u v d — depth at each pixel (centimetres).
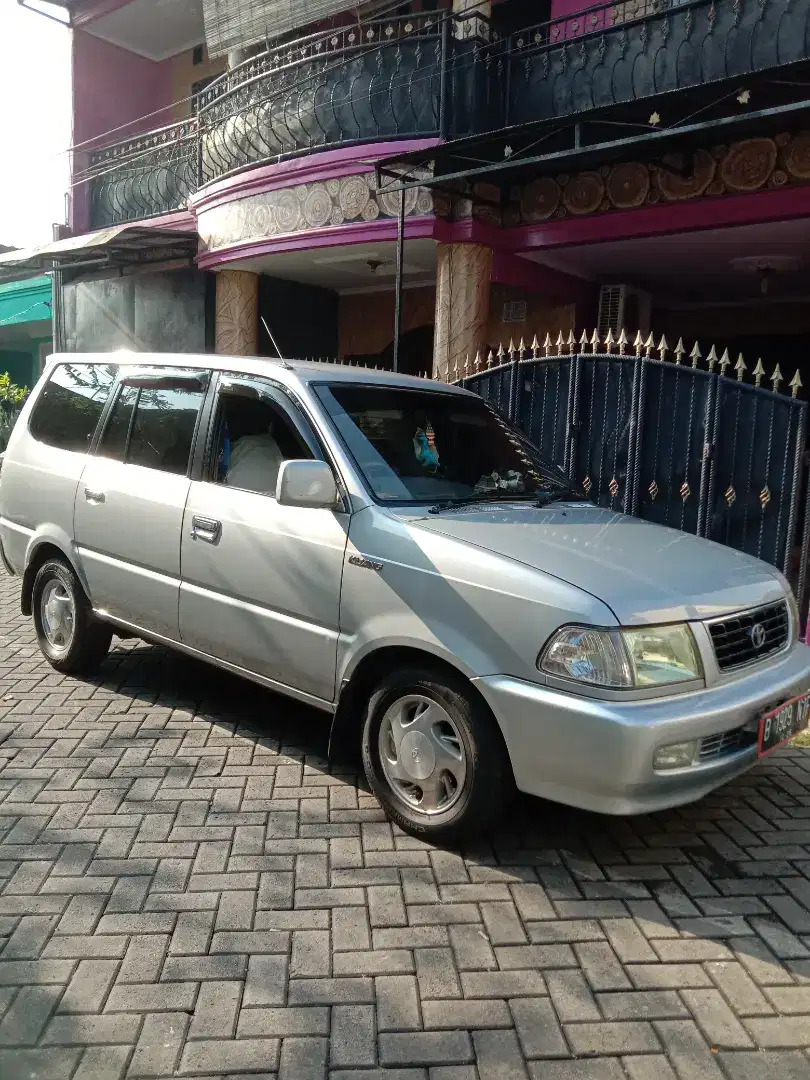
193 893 311
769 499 620
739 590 356
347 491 379
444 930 295
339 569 370
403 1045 242
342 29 962
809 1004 264
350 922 297
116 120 1609
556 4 1043
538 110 907
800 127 764
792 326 1361
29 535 545
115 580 483
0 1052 235
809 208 773
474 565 333
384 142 953
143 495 462
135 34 1566
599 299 1192
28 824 356
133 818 364
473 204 938
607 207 897
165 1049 238
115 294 1409
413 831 353
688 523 660
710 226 839
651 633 313
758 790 415
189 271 1273
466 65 899
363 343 1384
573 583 318
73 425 534
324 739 455
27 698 502
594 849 354
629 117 738
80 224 1566
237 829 358
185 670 561
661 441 666
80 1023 246
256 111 1080
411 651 352
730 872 340
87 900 304
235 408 436
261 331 1261
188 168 1323
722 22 778
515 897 317
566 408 708
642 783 300
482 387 754
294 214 1043
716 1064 239
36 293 1728
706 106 656
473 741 328
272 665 404
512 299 1192
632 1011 258
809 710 378
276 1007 255
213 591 427
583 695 304
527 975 273
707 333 1440
